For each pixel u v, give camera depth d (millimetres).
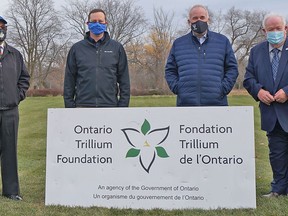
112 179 4281
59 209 4230
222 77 4789
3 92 4680
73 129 4340
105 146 4293
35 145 10625
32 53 48969
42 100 30453
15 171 4844
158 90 36094
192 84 4707
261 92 4625
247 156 4113
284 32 4582
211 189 4152
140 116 4246
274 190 4742
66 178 4344
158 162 4215
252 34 48312
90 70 4766
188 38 4891
